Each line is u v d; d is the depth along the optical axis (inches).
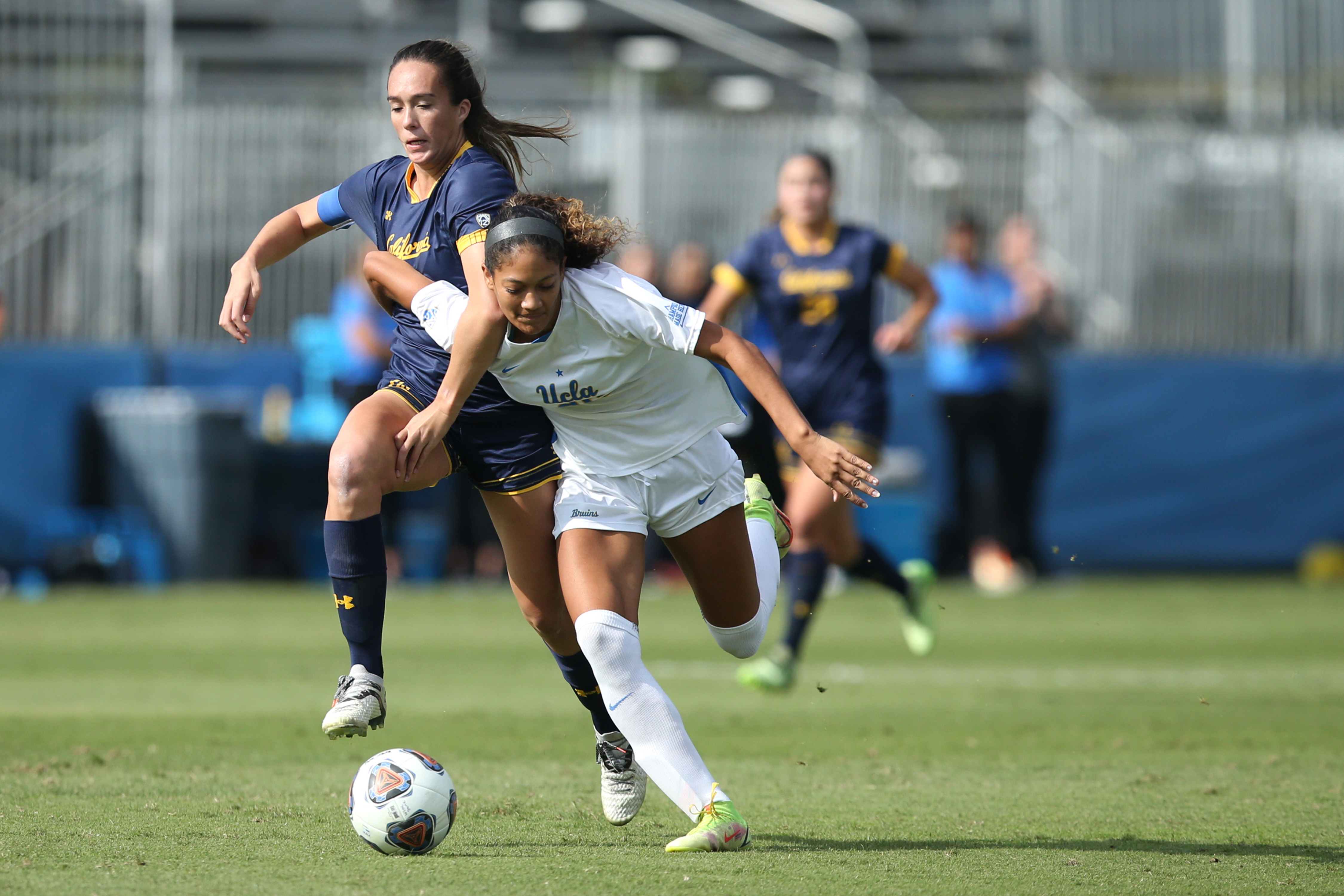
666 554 2069.4
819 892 436.5
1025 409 1893.5
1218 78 2431.1
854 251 1064.2
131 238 2087.8
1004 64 2645.2
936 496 2075.5
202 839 511.2
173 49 2326.5
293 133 2110.0
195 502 1913.1
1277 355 2165.4
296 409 2062.0
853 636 1492.4
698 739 808.3
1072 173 2182.6
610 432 534.0
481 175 578.6
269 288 2094.0
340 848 498.0
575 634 570.6
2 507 1967.3
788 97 2659.9
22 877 446.9
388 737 796.0
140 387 2020.2
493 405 560.4
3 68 2144.4
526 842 520.1
